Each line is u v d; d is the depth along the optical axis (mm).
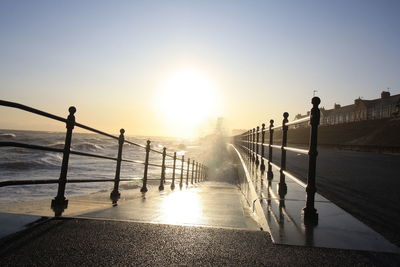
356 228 3123
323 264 2213
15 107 3105
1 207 3832
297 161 17422
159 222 3303
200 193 8156
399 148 30781
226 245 2564
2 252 2283
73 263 2139
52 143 72375
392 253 2455
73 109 4367
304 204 4191
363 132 65562
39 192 16219
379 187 7234
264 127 8820
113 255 2297
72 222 3152
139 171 34062
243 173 10328
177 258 2271
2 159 35344
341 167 13461
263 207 3965
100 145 84562
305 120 3828
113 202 4984
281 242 2629
